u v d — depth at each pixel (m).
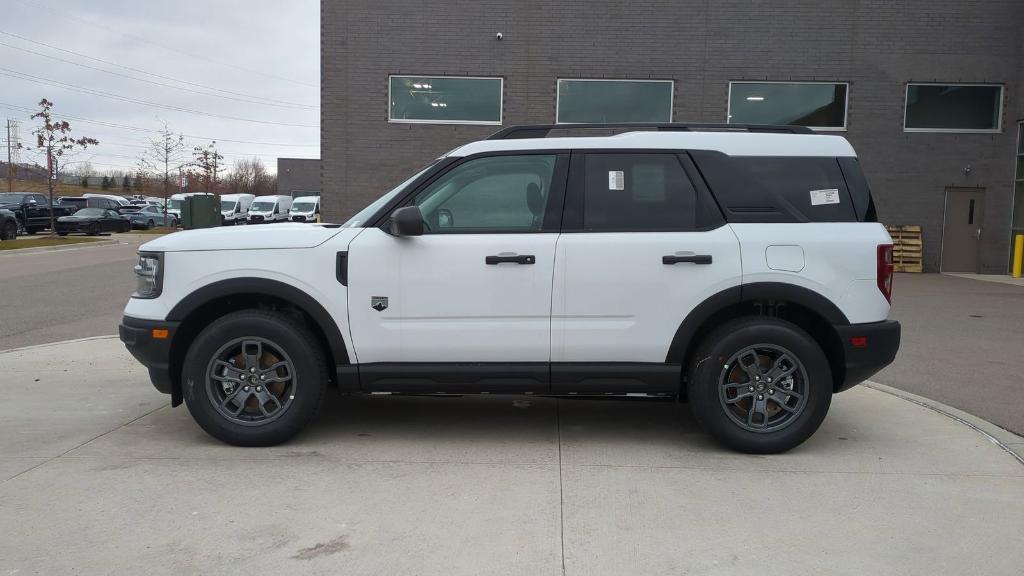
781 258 4.63
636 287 4.63
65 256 21.17
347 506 3.88
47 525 3.62
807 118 16.44
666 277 4.63
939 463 4.60
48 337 8.81
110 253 22.52
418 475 4.33
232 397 4.75
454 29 16.06
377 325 4.67
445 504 3.92
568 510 3.86
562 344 4.67
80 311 10.84
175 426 5.23
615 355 4.70
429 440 5.01
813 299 4.63
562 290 4.63
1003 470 4.48
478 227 4.75
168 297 4.68
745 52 16.17
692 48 16.16
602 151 4.83
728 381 4.75
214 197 8.83
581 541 3.51
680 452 4.81
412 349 4.68
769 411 4.78
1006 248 16.75
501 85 16.22
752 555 3.39
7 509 3.79
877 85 16.31
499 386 4.74
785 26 16.16
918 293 13.31
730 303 4.64
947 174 16.61
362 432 5.16
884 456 4.73
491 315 4.65
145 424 5.27
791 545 3.49
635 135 4.88
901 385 6.71
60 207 33.97
